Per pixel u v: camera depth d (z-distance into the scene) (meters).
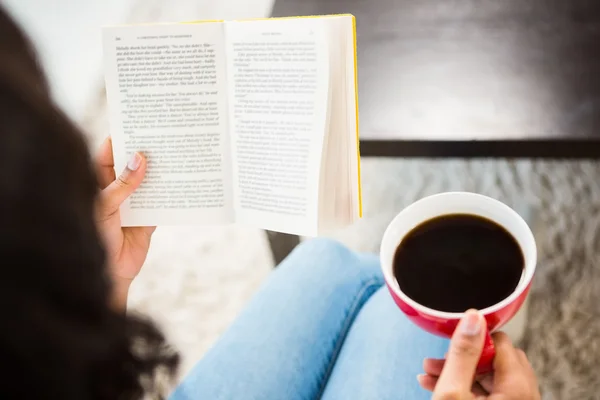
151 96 0.62
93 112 1.60
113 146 0.64
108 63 0.62
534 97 0.84
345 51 0.58
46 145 0.27
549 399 1.01
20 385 0.27
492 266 0.45
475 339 0.42
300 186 0.62
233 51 0.61
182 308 1.30
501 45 0.89
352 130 0.61
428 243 0.47
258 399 0.66
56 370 0.27
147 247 0.68
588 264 1.13
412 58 0.91
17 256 0.25
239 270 1.32
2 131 0.26
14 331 0.26
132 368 0.38
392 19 0.95
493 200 0.46
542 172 1.26
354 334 0.73
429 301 0.45
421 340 0.69
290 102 0.60
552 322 1.08
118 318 0.33
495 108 0.84
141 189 0.64
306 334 0.72
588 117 0.81
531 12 0.91
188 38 0.61
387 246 0.46
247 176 0.63
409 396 0.65
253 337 0.71
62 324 0.27
